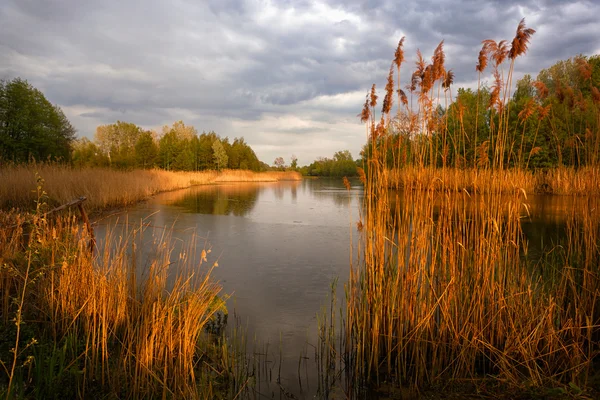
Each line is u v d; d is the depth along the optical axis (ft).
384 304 13.09
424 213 13.25
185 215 47.83
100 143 215.10
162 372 11.55
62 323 12.76
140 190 67.05
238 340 14.35
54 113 104.42
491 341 12.23
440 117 14.42
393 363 12.91
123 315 13.29
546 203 46.37
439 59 13.17
